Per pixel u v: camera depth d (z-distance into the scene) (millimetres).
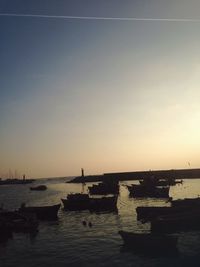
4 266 33844
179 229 43844
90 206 69312
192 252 35406
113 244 39531
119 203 81312
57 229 50844
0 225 46375
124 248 37594
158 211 52156
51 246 40562
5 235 46250
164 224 43156
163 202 80438
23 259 35844
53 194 131125
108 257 34688
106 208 68812
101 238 43031
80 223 55000
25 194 138250
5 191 166875
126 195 103750
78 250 37969
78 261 33938
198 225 44844
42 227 52781
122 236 38312
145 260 33375
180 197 90562
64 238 44500
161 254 35062
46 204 92688
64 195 123375
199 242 38812
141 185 97125
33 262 34562
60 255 36438
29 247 40656
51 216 60875
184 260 33094
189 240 39750
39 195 128875
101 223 53938
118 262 33062
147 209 53219
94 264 32750
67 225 53781
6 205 92625
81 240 42688
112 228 49250
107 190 107375
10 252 38875
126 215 60938
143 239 36906
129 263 32656
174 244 35844
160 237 36312
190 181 161375
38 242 42969
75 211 69250
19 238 45500
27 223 49906
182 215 45719
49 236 46188
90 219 58438
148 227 48125
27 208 61125
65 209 70875
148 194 94188
